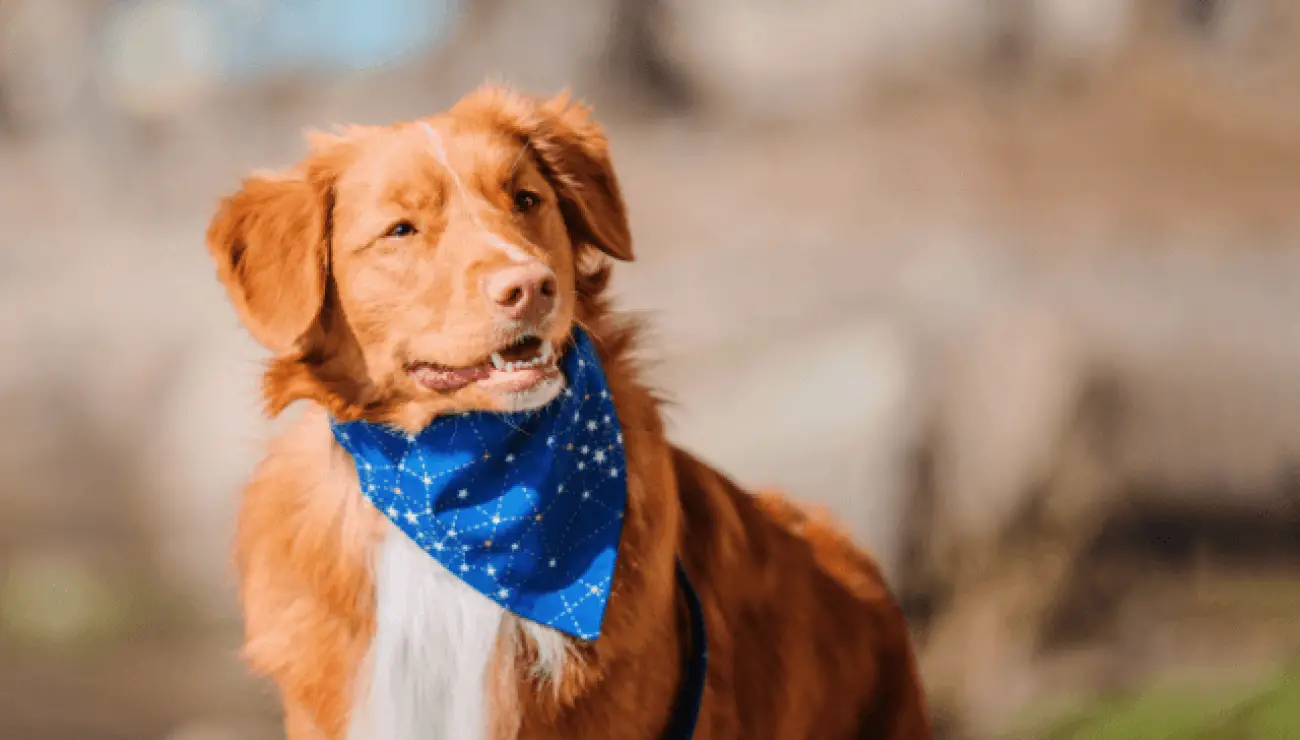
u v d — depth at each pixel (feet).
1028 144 41.06
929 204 36.24
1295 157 39.29
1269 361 27.50
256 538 11.12
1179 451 27.35
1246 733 18.07
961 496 25.59
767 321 27.94
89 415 33.47
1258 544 27.86
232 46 53.98
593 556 10.73
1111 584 26.32
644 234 34.27
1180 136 41.19
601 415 11.00
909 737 14.02
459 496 10.80
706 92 50.29
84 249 39.52
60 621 30.09
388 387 10.80
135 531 32.45
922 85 46.34
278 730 25.20
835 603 13.41
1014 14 47.32
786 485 25.30
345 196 10.88
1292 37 45.91
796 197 37.19
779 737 12.54
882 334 26.71
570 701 10.72
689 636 11.51
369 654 10.80
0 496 32.94
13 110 54.03
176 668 28.22
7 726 25.68
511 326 10.09
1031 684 24.17
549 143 11.73
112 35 53.98
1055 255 30.89
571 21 50.37
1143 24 46.55
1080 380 26.71
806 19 50.88
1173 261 30.27
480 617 10.87
